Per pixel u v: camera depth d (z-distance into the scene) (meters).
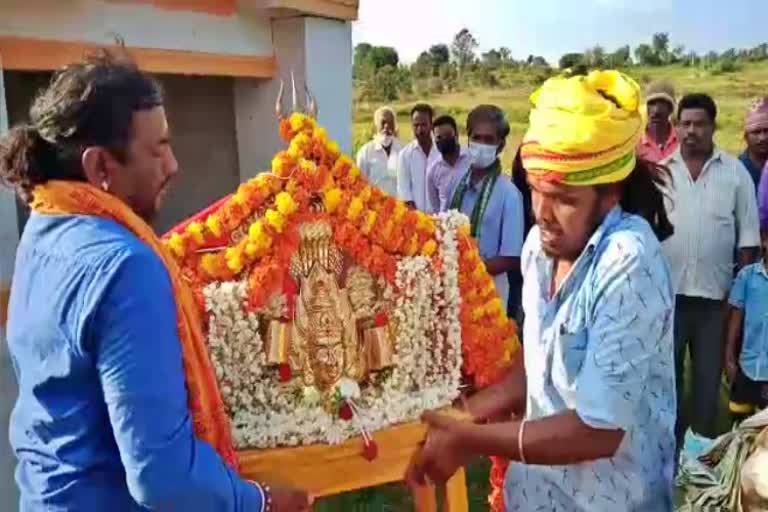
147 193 1.51
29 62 2.92
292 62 3.96
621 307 1.56
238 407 1.82
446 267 2.02
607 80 1.61
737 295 3.80
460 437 1.88
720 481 1.90
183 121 4.36
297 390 1.86
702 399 4.12
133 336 1.35
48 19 2.98
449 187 5.21
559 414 1.65
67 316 1.37
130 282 1.36
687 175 3.96
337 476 1.89
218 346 1.77
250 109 4.16
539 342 1.76
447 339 2.06
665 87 4.74
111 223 1.43
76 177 1.46
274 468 1.82
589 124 1.54
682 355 4.16
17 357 1.47
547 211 1.65
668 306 1.60
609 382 1.55
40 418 1.43
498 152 4.14
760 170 4.82
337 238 1.87
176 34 3.52
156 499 1.38
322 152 1.88
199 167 4.38
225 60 3.76
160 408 1.36
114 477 1.43
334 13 4.02
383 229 1.92
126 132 1.44
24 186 1.47
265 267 1.80
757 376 3.71
